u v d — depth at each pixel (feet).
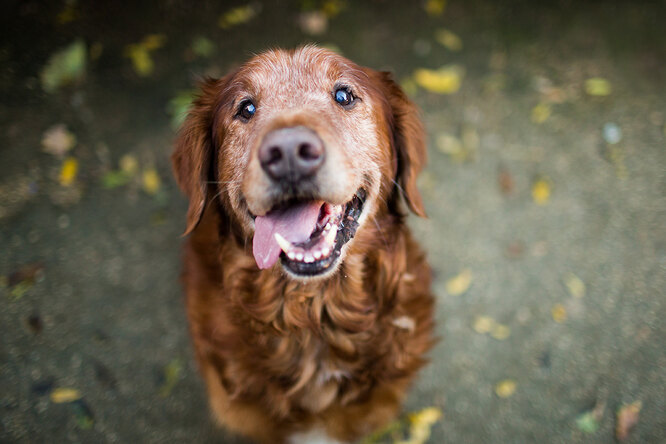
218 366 1.83
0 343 2.21
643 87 2.82
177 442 2.08
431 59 2.92
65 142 2.61
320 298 1.75
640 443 2.04
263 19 3.00
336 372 1.81
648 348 2.22
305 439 1.95
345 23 3.01
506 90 2.84
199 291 1.90
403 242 1.86
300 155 1.37
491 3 3.12
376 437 2.09
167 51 2.88
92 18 2.94
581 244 2.45
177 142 1.87
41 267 2.37
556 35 3.00
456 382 2.20
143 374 2.21
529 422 2.11
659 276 2.36
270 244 1.49
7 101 2.68
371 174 1.68
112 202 2.53
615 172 2.60
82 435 2.07
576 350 2.24
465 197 2.57
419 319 1.90
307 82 1.65
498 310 2.34
